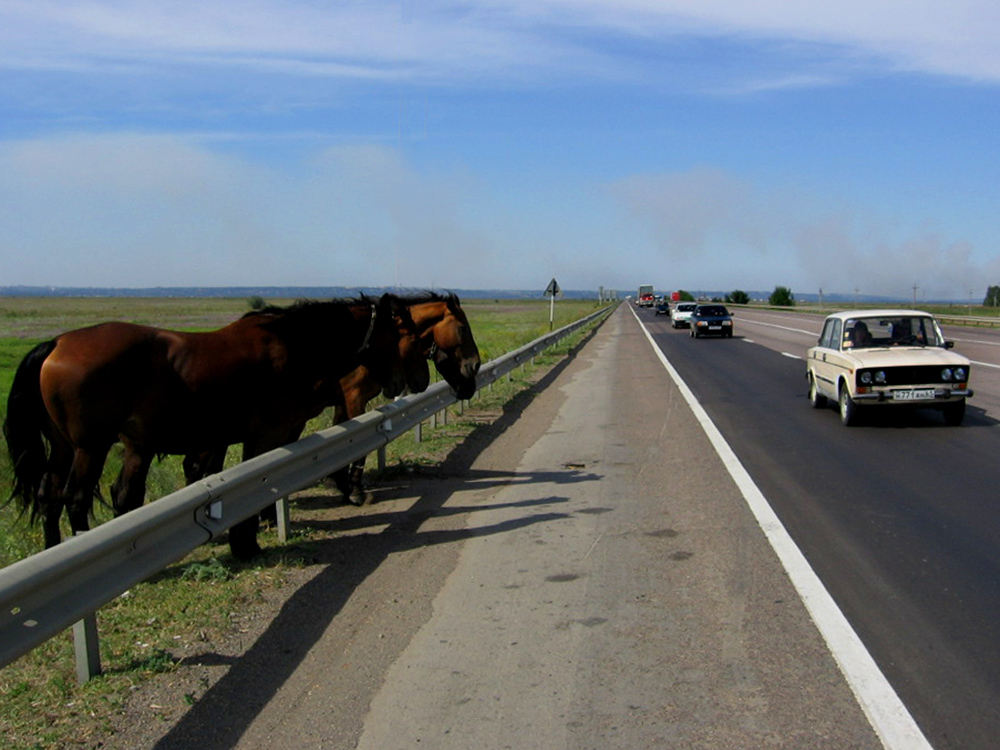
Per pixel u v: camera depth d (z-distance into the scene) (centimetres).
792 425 1299
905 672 435
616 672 447
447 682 443
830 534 695
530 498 868
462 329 969
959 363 1216
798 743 367
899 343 1326
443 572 630
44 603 397
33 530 764
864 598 545
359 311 760
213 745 385
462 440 1225
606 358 2883
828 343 1413
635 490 888
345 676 455
